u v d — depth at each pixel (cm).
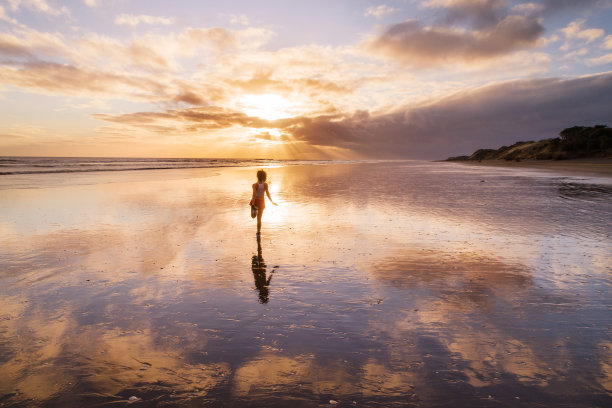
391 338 348
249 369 297
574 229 871
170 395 264
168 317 396
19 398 259
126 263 601
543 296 455
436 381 279
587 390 267
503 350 324
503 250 682
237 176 3225
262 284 504
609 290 475
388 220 1014
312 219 1037
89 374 289
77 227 900
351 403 254
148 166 5481
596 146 5631
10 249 685
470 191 1823
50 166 4816
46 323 378
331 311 412
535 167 4722
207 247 714
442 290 477
